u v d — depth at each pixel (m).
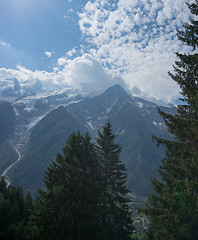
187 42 11.70
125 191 21.20
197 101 10.20
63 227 14.00
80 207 15.26
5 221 27.59
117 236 18.52
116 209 19.61
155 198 16.36
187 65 11.95
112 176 22.47
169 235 10.00
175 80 12.39
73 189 16.98
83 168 18.22
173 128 11.30
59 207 16.55
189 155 10.20
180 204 10.26
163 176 16.58
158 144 11.30
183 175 11.00
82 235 14.35
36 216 16.64
